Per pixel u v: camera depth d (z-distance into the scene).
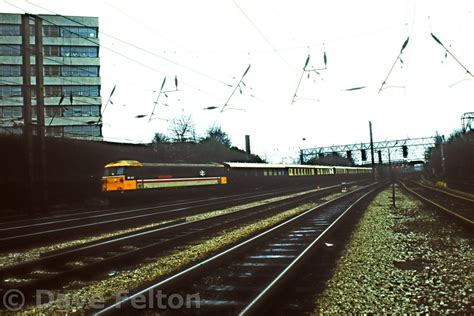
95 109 71.19
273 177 59.06
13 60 67.69
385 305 7.54
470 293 8.16
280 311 7.51
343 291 8.50
